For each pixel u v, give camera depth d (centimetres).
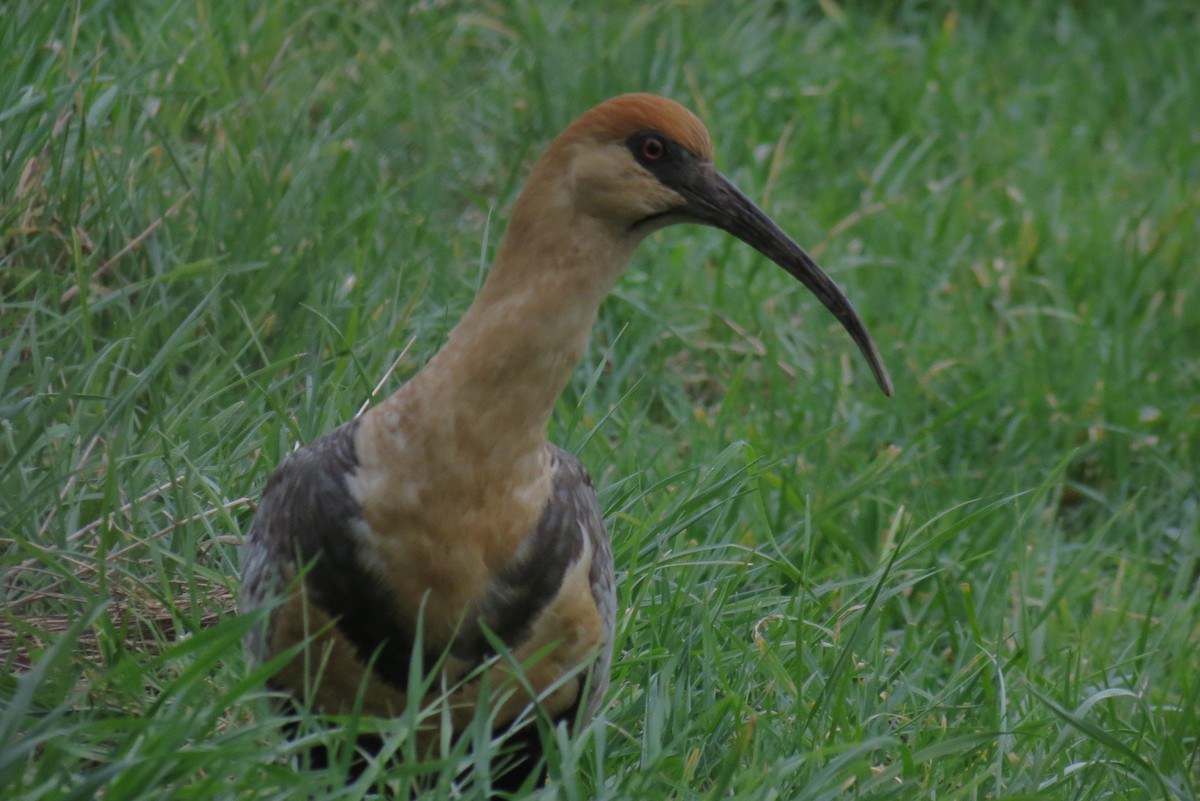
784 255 788
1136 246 1550
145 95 1211
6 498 825
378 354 1047
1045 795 788
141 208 1095
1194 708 951
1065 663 1042
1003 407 1363
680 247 1400
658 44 1639
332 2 1480
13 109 998
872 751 860
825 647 938
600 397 1268
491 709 727
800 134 1667
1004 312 1448
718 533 1030
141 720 648
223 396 1009
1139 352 1451
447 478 692
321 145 1321
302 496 715
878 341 1395
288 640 714
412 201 1354
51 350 967
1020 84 1981
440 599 699
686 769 775
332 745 686
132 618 852
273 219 1148
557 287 710
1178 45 2058
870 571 1078
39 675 635
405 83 1489
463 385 693
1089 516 1317
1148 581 1213
